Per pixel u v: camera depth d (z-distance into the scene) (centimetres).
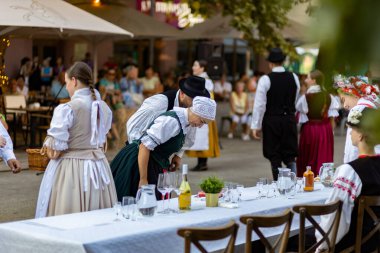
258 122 841
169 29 1500
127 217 394
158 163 492
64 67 1898
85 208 462
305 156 864
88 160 466
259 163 1208
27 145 1271
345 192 406
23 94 1509
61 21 940
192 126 485
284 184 500
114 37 1395
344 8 106
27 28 1088
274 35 1597
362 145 414
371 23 105
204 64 998
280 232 455
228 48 2977
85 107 462
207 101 472
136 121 525
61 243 336
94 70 1393
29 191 851
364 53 105
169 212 424
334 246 414
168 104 526
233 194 459
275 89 830
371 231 416
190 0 1628
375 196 407
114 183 492
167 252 372
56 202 463
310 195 516
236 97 1625
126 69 1778
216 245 395
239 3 1545
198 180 974
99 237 343
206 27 1672
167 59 2712
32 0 969
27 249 354
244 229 420
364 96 523
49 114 1290
